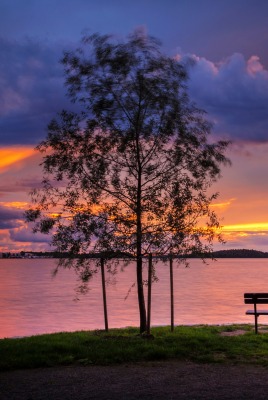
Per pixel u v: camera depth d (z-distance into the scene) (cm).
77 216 1459
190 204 1473
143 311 1485
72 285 6456
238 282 7169
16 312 3028
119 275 10288
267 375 929
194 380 895
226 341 1277
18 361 1038
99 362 1060
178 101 1519
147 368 1005
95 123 1508
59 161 1487
